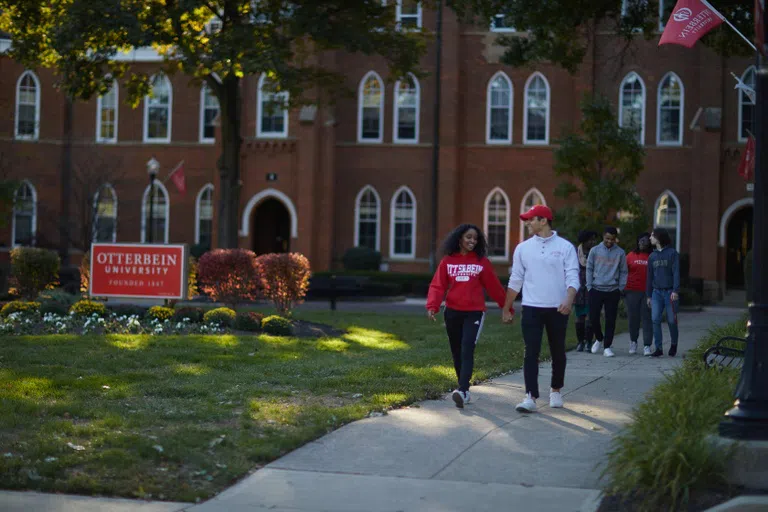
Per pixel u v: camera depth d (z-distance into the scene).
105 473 6.38
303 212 35.84
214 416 8.29
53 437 7.27
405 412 8.80
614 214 24.94
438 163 36.72
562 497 5.96
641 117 35.69
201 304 24.55
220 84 26.05
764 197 6.43
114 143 38.50
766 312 6.34
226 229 26.20
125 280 17.72
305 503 5.87
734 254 36.22
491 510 5.70
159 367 11.51
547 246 9.07
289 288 18.11
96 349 12.98
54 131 37.78
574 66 21.28
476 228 9.38
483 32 37.03
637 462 5.79
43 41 24.27
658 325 13.80
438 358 12.95
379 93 37.59
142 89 25.59
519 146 36.88
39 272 20.62
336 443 7.48
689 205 35.41
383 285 31.20
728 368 9.24
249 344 14.19
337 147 37.78
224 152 26.30
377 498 5.97
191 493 6.00
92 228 34.53
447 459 6.96
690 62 35.44
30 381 9.91
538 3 18.78
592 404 9.30
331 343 14.78
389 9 24.06
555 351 9.10
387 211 37.56
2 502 5.81
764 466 5.95
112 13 21.22
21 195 37.19
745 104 34.44
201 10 24.66
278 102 27.11
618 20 21.50
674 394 7.06
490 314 25.08
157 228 38.62
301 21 22.14
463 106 37.31
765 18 6.45
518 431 7.95
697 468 5.84
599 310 14.02
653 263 13.85
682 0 13.66
